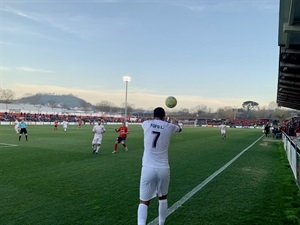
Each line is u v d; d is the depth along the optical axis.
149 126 4.42
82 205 5.80
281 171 10.58
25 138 23.12
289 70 16.09
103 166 10.62
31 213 5.27
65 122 34.91
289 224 4.99
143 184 4.25
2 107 89.12
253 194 7.06
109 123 74.56
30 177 8.40
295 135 26.58
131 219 5.04
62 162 11.35
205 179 8.77
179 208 5.82
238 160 13.25
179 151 16.45
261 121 80.25
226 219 5.20
